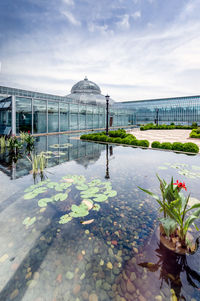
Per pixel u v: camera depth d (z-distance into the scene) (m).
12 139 9.06
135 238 1.88
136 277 1.40
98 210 2.48
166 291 1.27
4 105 14.02
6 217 2.26
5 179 3.86
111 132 15.01
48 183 3.56
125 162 5.62
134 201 2.77
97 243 1.80
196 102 39.56
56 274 1.43
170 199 1.88
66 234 1.93
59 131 18.84
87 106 23.56
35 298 1.22
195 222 2.24
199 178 3.96
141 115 48.28
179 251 1.69
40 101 16.06
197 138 13.41
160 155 6.87
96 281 1.36
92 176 4.11
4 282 1.36
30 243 1.78
